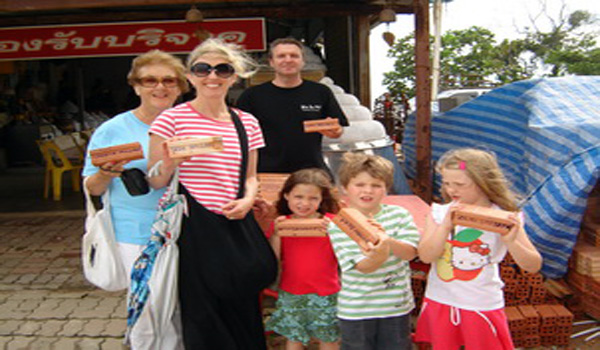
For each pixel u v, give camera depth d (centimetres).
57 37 655
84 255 240
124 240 241
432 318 235
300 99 333
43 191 785
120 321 340
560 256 343
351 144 462
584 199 332
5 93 1045
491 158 225
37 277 424
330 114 345
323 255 251
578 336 322
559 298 343
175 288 231
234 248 226
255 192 240
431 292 238
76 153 877
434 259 224
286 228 246
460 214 212
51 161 729
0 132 1016
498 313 226
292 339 255
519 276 326
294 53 323
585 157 339
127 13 652
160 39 655
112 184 242
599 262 321
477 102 486
